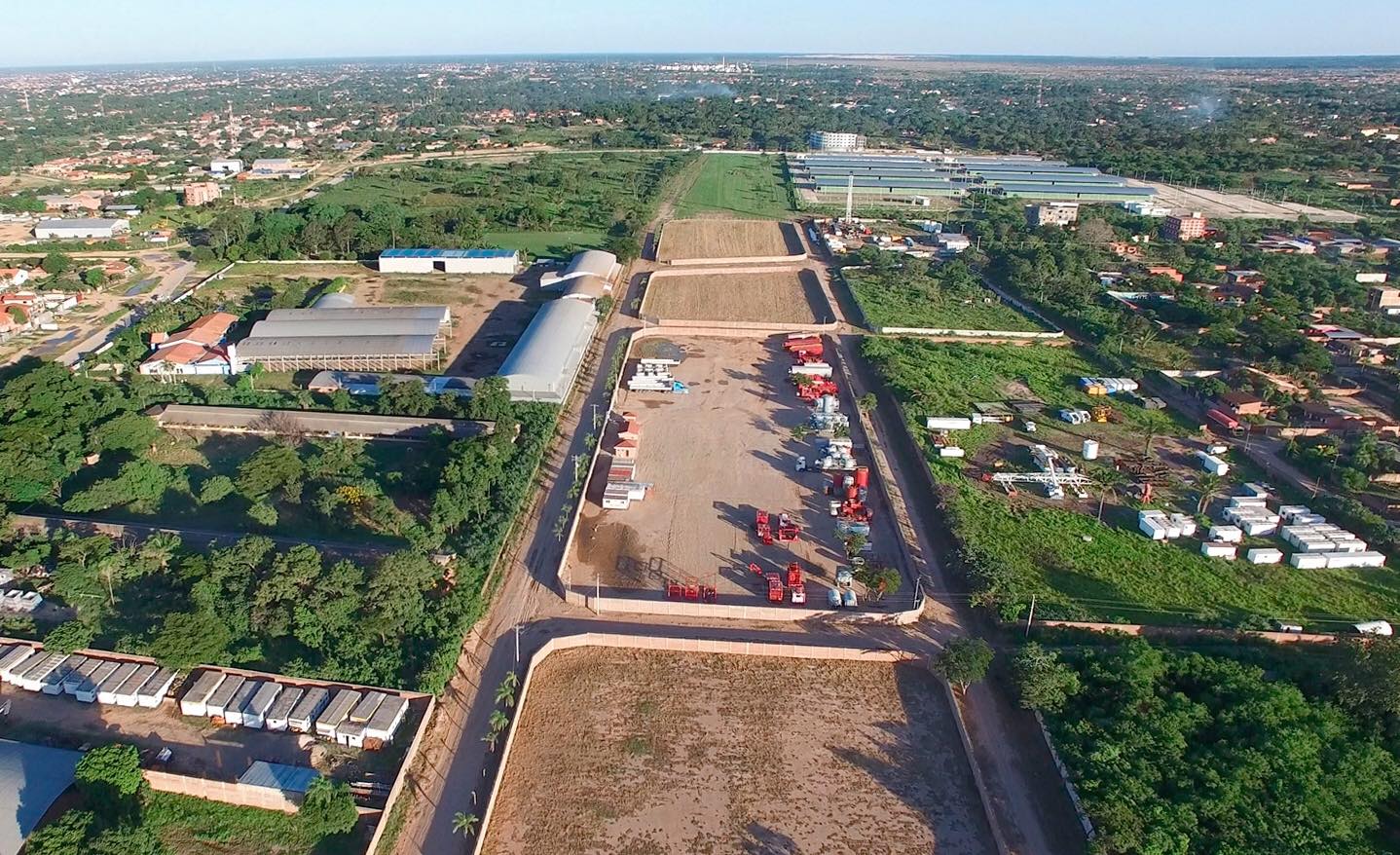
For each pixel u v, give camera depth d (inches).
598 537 4030.5
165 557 3592.5
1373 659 2989.7
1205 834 2492.6
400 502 4242.1
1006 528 4133.9
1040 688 2955.2
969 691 3137.3
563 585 3617.1
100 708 2965.1
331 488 4215.1
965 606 3604.8
